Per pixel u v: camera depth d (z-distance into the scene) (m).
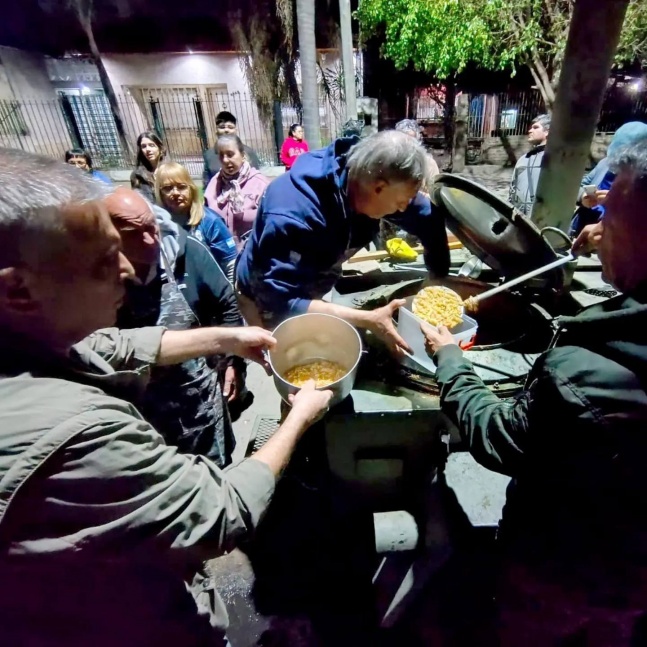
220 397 1.80
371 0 7.49
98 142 10.30
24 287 0.50
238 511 0.66
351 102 5.70
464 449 1.38
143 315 1.45
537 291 1.69
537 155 3.51
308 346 1.32
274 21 7.30
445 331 1.10
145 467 0.55
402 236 2.80
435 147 10.41
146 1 9.16
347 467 1.44
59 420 0.49
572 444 0.65
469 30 6.82
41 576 0.54
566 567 0.81
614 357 0.61
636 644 0.85
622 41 6.61
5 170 0.51
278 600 1.62
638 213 0.58
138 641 0.70
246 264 1.73
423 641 1.36
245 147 4.42
